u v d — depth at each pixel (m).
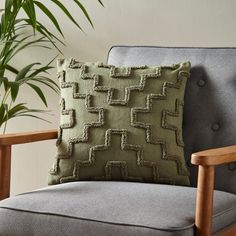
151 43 2.68
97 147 2.06
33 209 1.76
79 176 2.07
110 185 1.94
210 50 2.19
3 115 2.57
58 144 2.12
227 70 2.13
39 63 2.64
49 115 2.87
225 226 1.78
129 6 2.70
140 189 1.88
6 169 1.97
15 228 1.77
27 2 2.44
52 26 2.82
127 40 2.71
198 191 1.63
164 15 2.65
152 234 1.59
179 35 2.63
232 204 1.83
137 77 2.12
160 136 2.06
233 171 2.05
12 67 2.73
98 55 2.76
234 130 2.08
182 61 2.20
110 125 2.07
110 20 2.73
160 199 1.78
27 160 2.94
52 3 2.82
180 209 1.71
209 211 1.63
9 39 2.67
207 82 2.15
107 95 2.11
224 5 2.55
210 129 2.12
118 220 1.64
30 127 2.92
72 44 2.80
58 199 1.80
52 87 2.63
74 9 2.78
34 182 2.94
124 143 2.05
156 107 2.08
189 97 2.16
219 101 2.12
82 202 1.76
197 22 2.60
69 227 1.69
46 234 1.72
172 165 2.05
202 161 1.60
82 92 2.14
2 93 2.93
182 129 2.16
